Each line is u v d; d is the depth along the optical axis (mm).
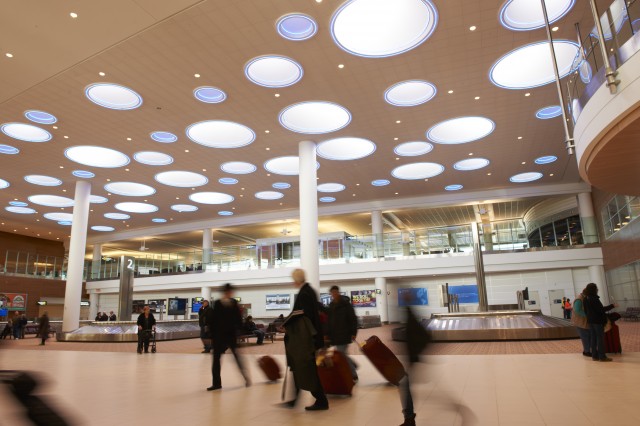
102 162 23703
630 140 8617
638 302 22016
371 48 13977
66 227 39000
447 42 13539
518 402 5043
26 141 20266
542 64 15594
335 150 23391
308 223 20188
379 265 29516
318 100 17062
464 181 28719
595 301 8578
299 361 4988
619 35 7867
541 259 27641
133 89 15656
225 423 4391
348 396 5656
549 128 20516
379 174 26766
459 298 29094
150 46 13156
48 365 10531
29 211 33500
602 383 6145
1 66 13969
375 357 4629
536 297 28297
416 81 15844
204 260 35125
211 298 34219
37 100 16312
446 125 20859
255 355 12320
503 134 21141
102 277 39594
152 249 48938
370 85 16016
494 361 9062
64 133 19422
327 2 11531
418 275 28922
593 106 8828
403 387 3957
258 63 15023
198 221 37938
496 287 28984
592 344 8656
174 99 16531
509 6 12297
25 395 2506
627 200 22516
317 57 14109
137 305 37281
